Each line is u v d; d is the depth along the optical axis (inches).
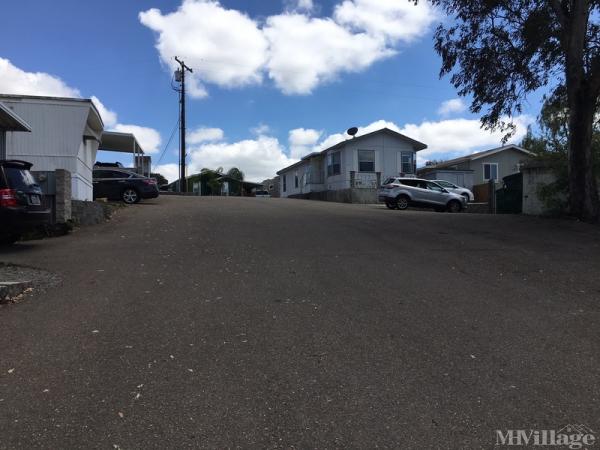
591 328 226.8
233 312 245.1
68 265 346.9
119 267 341.4
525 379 176.2
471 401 161.0
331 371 181.2
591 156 581.6
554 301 267.6
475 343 208.1
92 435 140.0
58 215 498.9
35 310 247.9
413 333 218.7
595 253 393.4
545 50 593.3
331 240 451.2
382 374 179.2
